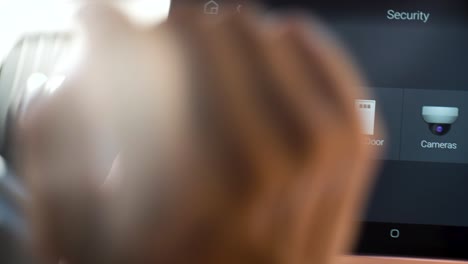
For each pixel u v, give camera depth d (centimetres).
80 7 12
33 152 11
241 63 11
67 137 11
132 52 11
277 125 10
